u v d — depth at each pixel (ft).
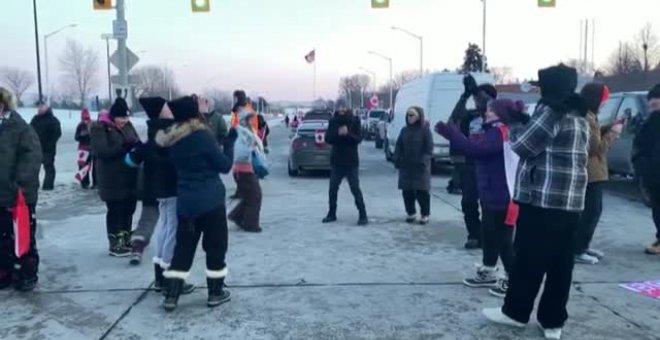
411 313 17.97
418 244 26.86
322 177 55.01
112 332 16.63
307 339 16.06
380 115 118.21
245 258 24.26
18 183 19.27
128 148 23.70
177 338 16.17
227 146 29.35
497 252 19.94
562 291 15.79
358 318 17.57
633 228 30.35
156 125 19.77
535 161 15.48
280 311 18.16
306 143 54.03
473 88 21.20
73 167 62.75
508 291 16.65
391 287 20.45
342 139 30.89
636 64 248.93
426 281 21.15
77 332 16.67
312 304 18.76
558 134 15.12
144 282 21.13
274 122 284.82
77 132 45.52
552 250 15.58
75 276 21.89
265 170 29.48
